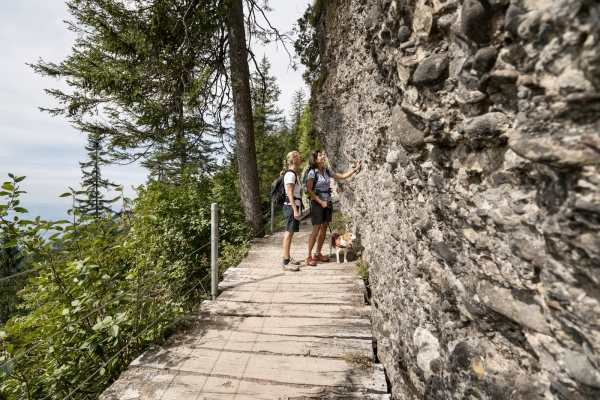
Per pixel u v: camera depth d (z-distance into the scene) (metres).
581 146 0.77
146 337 3.05
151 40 6.65
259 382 2.32
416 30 1.51
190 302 4.80
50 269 2.38
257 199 7.57
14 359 1.74
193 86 6.51
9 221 2.06
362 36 4.08
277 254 5.50
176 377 2.37
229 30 7.28
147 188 6.21
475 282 1.34
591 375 0.82
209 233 6.13
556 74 0.83
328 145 8.91
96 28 6.54
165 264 5.29
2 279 1.56
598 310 0.78
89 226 2.55
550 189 0.90
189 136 8.64
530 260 1.00
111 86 6.58
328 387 2.26
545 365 1.00
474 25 1.07
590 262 0.79
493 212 1.18
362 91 4.55
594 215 0.76
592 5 0.72
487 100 1.17
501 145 1.15
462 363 1.46
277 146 25.88
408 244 2.25
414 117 1.68
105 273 2.72
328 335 2.87
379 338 3.11
